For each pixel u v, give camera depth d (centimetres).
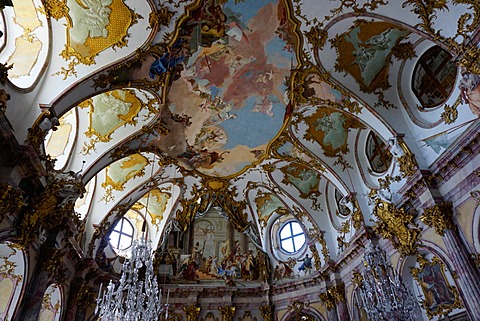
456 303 1084
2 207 902
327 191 1889
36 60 1076
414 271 1250
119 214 1797
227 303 1820
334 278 1706
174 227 2003
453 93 1138
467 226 1047
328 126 1567
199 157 1783
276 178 1898
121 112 1408
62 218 1246
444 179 1145
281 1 1148
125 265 1145
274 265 1972
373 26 1186
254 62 1368
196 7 1125
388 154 1443
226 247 2030
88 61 1141
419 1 1054
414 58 1283
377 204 1405
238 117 1602
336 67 1311
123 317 1076
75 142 1367
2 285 1103
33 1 1011
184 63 1305
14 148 942
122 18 1102
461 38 1023
